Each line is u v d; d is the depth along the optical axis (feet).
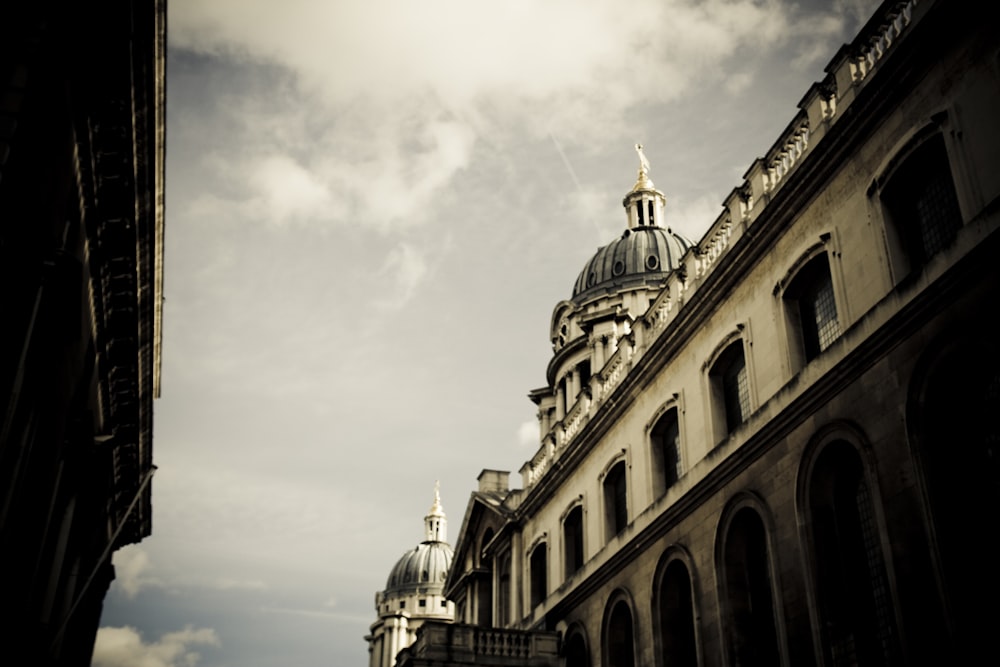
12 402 47.26
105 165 62.39
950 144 59.47
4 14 44.21
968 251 55.21
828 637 64.13
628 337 110.83
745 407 82.84
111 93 57.93
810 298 75.92
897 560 57.77
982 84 57.67
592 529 110.01
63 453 68.74
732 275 84.23
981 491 55.21
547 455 134.10
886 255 64.54
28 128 44.80
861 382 64.08
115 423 92.17
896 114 65.51
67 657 96.27
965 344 55.36
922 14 62.03
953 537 55.06
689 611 86.69
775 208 77.97
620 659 98.07
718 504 80.59
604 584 102.58
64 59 49.37
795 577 68.33
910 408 58.85
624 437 104.73
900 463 59.00
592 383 120.78
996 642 52.11
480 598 150.51
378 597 384.68
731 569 77.97
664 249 186.09
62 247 57.16
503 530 139.74
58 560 72.59
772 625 73.97
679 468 93.20
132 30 55.77
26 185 45.98
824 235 71.87
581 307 179.52
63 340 57.77
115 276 72.69
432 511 408.67
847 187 70.08
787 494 70.74
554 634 109.70
